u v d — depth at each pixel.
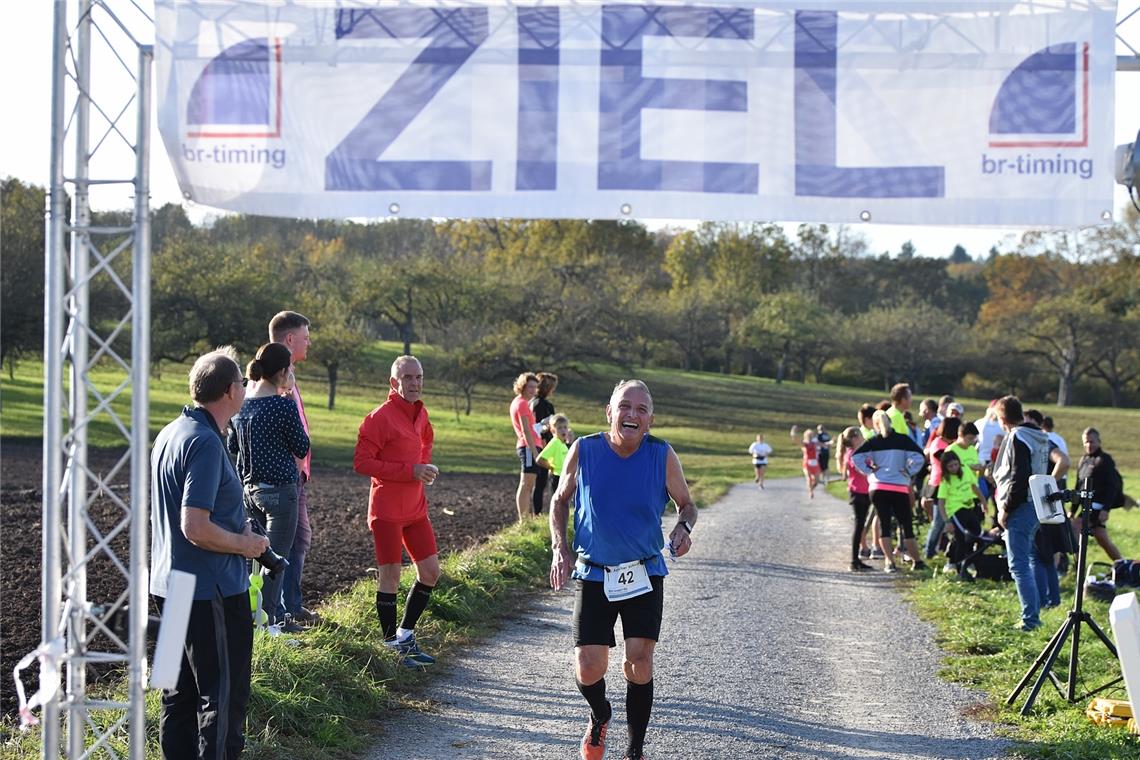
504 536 13.98
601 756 6.09
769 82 6.04
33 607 9.45
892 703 7.80
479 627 9.69
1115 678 8.30
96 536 5.32
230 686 5.26
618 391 6.08
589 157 6.01
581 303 70.38
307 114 6.00
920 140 6.05
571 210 6.00
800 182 6.04
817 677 8.53
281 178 6.00
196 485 5.12
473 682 7.95
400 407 8.21
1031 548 10.30
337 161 6.02
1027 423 10.48
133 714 5.18
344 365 62.03
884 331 95.56
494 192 6.02
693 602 11.68
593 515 6.01
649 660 6.05
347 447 45.81
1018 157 6.03
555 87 6.00
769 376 106.25
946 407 18.70
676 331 95.25
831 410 83.12
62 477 5.41
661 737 6.88
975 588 12.60
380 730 6.75
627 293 78.12
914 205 6.06
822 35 6.03
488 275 71.31
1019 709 7.63
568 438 15.35
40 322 47.78
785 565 14.73
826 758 6.54
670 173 6.02
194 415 5.34
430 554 8.26
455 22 5.99
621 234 104.00
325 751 6.19
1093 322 89.81
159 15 5.93
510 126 6.00
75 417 5.35
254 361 7.90
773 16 6.03
